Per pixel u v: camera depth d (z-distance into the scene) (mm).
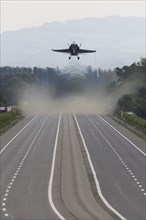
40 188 121250
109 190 120688
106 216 95125
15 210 99250
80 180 132000
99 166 153125
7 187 122000
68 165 153750
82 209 101250
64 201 108375
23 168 148000
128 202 108375
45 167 150000
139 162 160875
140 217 95062
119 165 155250
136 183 129125
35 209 100375
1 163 156875
